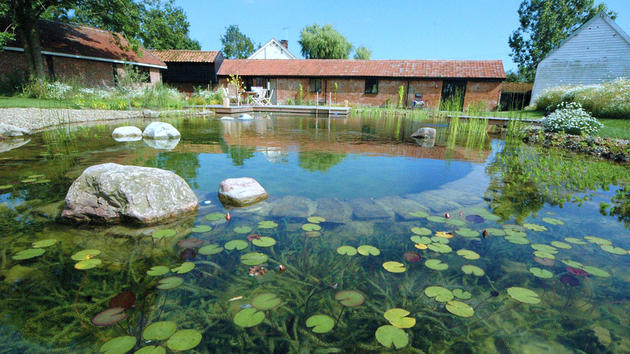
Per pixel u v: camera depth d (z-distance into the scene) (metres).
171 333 1.19
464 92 19.08
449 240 2.04
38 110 8.82
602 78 16.89
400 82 20.08
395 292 1.50
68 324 1.24
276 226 2.17
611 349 1.17
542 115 13.86
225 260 1.73
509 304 1.42
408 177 3.54
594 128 7.29
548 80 18.12
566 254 1.89
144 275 1.58
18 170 3.45
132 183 2.27
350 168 3.88
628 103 10.34
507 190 3.17
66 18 15.29
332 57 31.41
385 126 9.71
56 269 1.62
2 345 1.13
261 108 16.16
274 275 1.61
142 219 2.18
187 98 20.05
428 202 2.73
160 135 6.04
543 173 3.89
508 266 1.75
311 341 1.20
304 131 7.75
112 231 2.08
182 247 1.87
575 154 5.70
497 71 18.52
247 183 2.72
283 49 28.44
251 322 1.24
